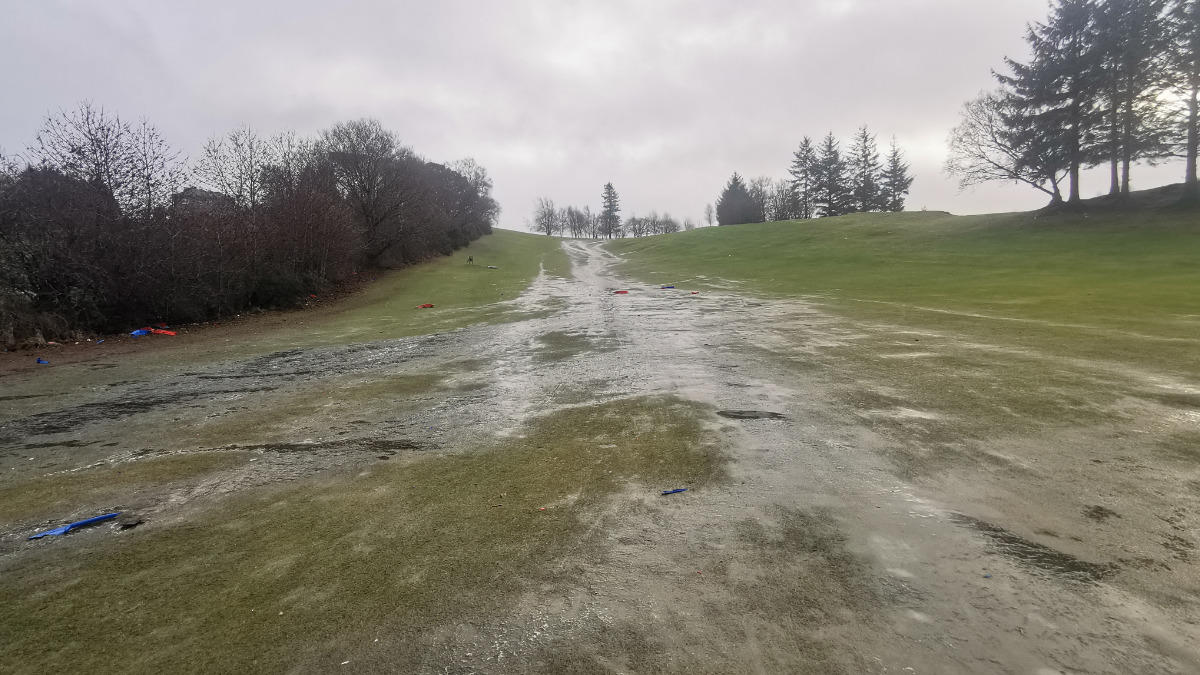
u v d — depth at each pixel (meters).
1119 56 27.09
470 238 51.78
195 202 16.16
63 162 12.97
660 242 52.84
